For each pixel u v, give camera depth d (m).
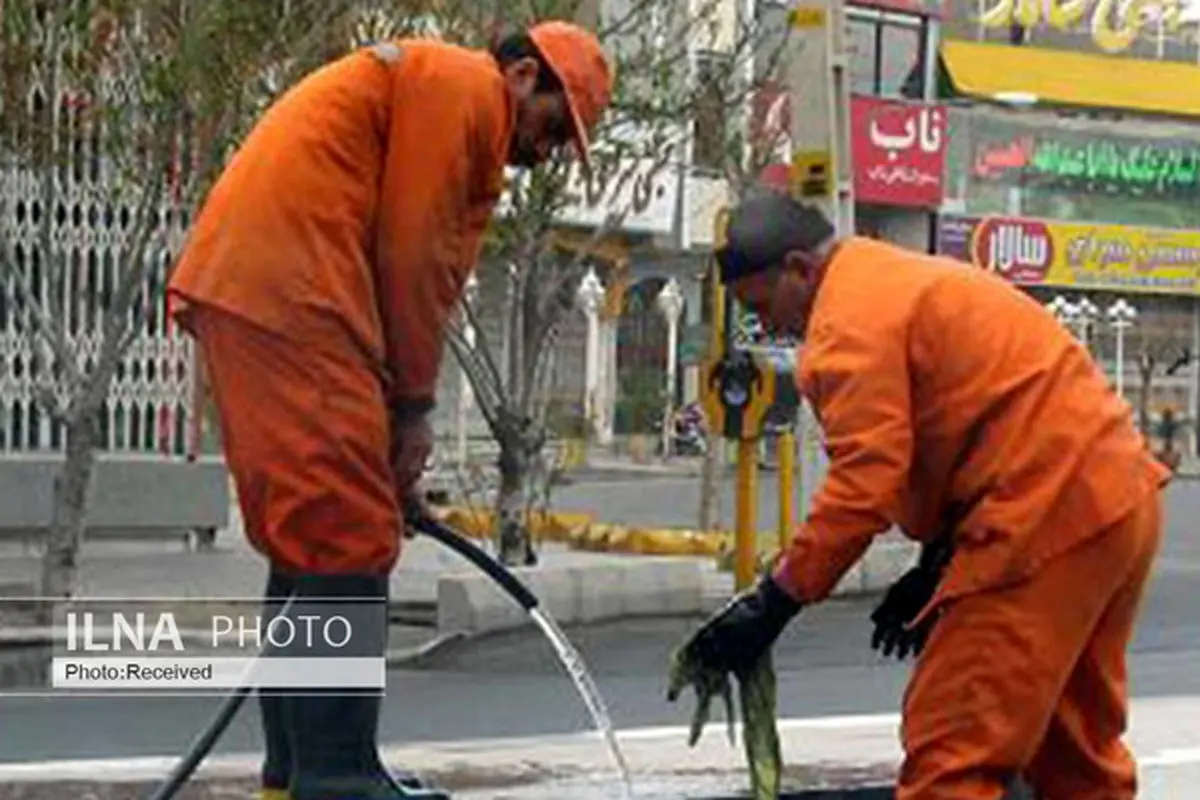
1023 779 5.61
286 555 5.28
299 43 13.27
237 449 5.23
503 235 16.00
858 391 5.07
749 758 5.57
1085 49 49.69
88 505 16.92
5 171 14.84
